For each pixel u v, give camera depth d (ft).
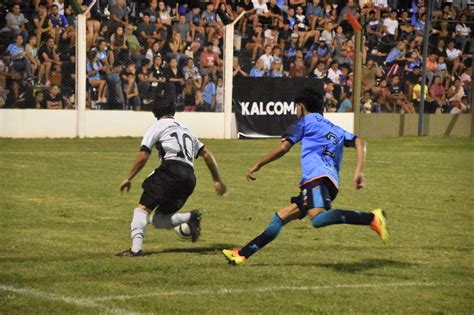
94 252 60.64
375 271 56.03
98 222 73.77
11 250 60.70
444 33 196.54
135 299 47.37
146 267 55.26
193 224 59.72
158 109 60.75
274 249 63.36
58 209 79.87
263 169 118.21
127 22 162.71
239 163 124.98
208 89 170.50
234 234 69.92
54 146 141.69
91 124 160.25
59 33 156.46
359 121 185.16
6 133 153.89
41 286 49.93
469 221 78.43
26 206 81.20
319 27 183.42
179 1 172.35
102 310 45.01
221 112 171.94
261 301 47.65
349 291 50.42
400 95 191.21
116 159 124.16
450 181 109.70
